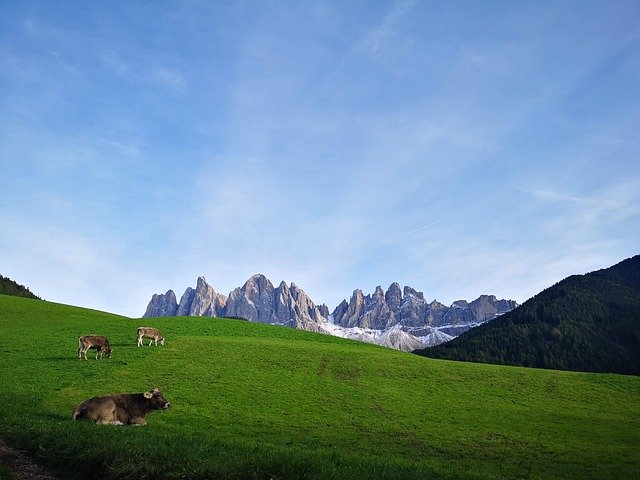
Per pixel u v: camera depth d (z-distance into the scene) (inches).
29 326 2576.3
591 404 1731.1
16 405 915.4
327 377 1756.9
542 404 1674.5
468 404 1578.5
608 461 1003.3
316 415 1261.1
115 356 1785.2
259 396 1414.9
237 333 2723.9
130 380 1466.5
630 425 1461.6
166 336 2279.8
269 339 2605.8
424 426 1237.1
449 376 1955.0
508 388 1850.4
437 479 603.5
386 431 1151.0
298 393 1493.6
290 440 970.7
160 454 517.7
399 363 2108.8
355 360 2080.5
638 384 2025.1
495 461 952.3
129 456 499.5
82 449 517.7
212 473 472.7
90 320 2864.2
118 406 828.0
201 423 1073.5
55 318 2984.7
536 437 1200.8
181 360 1793.8
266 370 1765.5
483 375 2012.8
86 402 811.4
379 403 1464.1
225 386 1491.1
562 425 1378.0
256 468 483.8
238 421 1133.7
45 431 585.0
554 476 861.8
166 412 1158.3
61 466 507.8
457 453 1000.2
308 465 507.2
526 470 891.4
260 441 924.0
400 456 926.4
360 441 1029.8
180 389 1411.2
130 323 2674.7
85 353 1701.5
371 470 563.5
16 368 1513.3
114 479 468.4
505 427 1296.8
